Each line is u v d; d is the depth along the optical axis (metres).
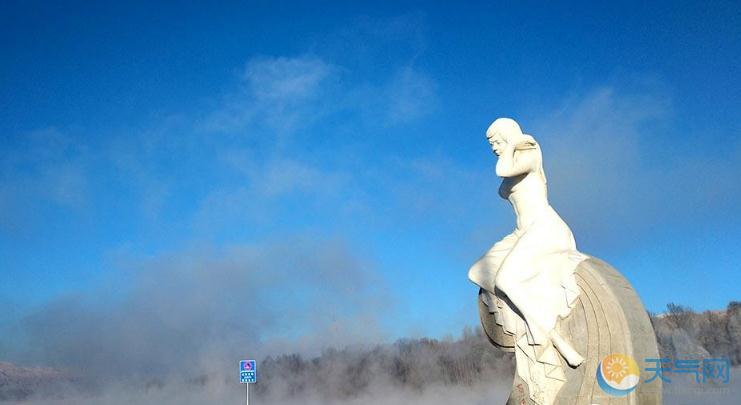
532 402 9.13
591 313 8.79
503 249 10.37
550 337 9.02
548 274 9.33
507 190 10.57
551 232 9.77
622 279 9.02
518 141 10.28
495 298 10.21
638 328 8.52
